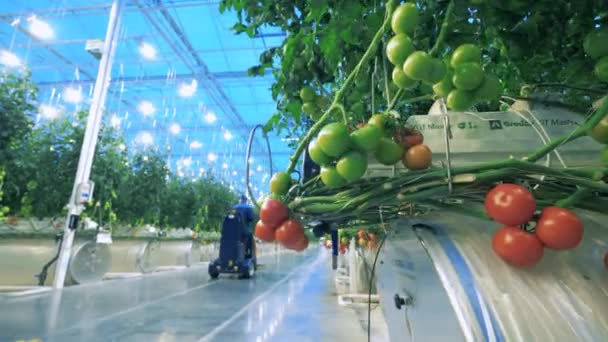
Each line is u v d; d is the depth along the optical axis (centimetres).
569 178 43
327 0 61
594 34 47
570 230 41
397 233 84
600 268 49
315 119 75
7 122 322
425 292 64
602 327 42
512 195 42
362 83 69
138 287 430
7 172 351
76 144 407
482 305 43
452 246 51
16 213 386
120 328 243
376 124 49
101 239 413
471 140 56
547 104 58
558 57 58
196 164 1216
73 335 222
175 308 316
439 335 56
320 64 75
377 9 62
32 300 316
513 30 56
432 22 60
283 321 279
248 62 701
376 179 51
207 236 958
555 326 42
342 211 52
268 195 62
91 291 379
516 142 55
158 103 862
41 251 396
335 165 48
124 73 728
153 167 575
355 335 242
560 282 47
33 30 452
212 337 233
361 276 407
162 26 548
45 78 723
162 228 719
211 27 575
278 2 83
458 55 47
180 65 693
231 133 1052
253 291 432
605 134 44
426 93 66
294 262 1052
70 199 385
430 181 47
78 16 512
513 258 44
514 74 77
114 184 454
